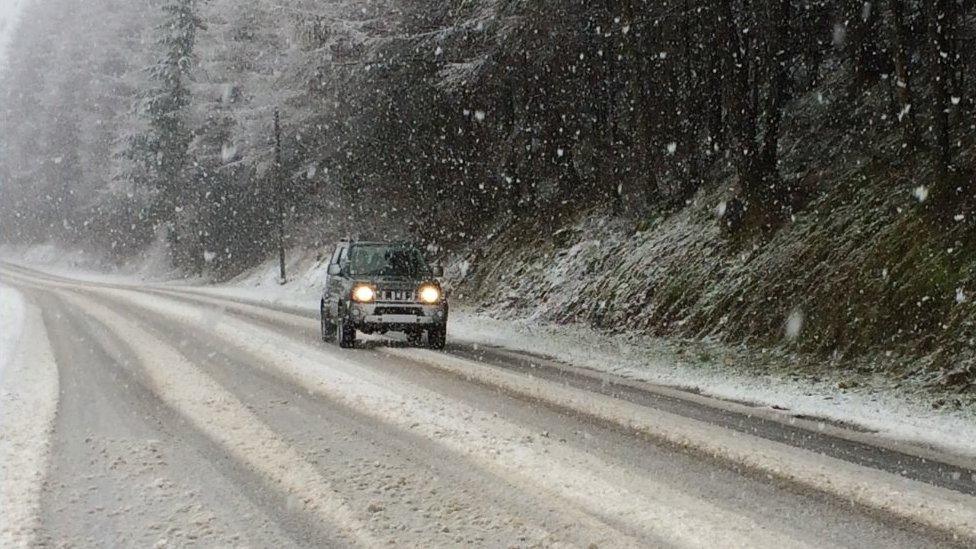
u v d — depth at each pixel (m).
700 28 19.05
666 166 21.84
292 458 6.20
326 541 4.45
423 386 9.62
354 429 7.22
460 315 22.81
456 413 7.98
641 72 20.08
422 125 28.97
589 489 5.46
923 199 12.97
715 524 4.79
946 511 5.10
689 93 20.30
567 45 21.08
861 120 17.22
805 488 5.57
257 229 45.97
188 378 10.01
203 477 5.70
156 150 50.47
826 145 17.44
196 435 6.96
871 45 17.59
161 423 7.44
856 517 4.97
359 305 13.43
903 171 14.38
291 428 7.25
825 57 20.39
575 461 6.20
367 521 4.78
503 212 27.97
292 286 35.94
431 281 13.90
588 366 12.12
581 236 22.45
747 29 17.59
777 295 14.20
